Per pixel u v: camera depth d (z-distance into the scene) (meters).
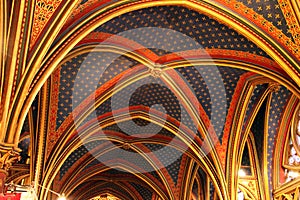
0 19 7.21
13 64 7.49
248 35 9.69
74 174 17.41
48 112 12.34
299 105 13.45
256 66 10.84
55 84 11.85
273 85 12.45
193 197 19.12
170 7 10.01
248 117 13.48
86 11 8.77
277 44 9.48
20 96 7.61
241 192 14.84
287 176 13.94
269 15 9.30
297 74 9.40
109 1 8.95
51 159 12.63
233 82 12.70
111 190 22.55
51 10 7.89
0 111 7.33
